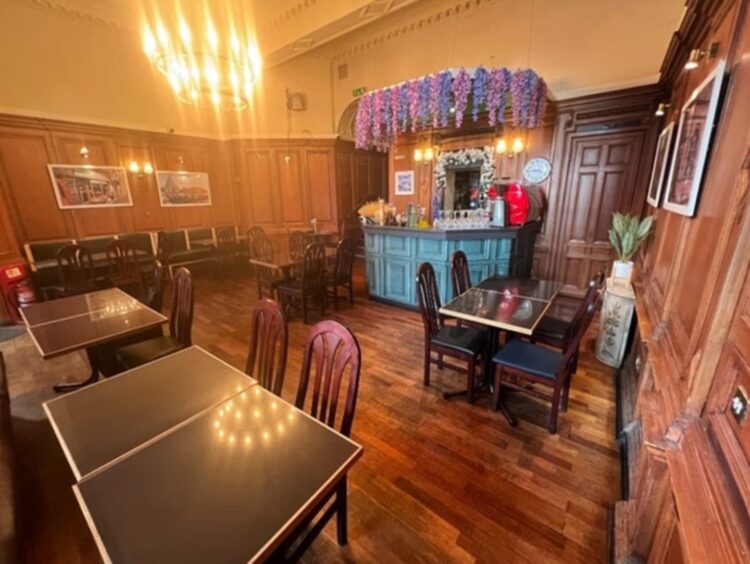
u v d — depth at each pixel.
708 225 1.27
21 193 4.48
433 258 3.88
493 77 3.38
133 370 1.56
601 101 3.88
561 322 2.67
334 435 1.16
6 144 4.31
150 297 2.86
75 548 1.48
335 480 1.00
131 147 5.46
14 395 2.62
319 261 4.02
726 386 0.87
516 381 2.58
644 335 1.71
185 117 6.04
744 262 0.85
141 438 1.14
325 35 4.07
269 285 4.40
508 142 4.64
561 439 2.05
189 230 6.28
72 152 4.86
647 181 3.82
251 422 1.22
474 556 1.42
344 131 6.52
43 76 4.48
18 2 4.19
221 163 6.75
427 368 2.57
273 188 6.81
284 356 1.56
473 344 2.35
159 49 2.72
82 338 2.00
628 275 2.85
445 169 5.40
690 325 1.26
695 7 1.82
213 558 0.78
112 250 4.49
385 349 3.24
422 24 4.73
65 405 1.32
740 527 0.65
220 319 4.16
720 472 0.78
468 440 2.05
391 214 4.56
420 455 1.94
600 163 4.08
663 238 2.25
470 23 4.39
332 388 1.39
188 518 0.87
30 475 1.85
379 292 4.56
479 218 4.14
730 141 1.19
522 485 1.74
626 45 3.63
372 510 1.62
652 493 1.15
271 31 4.41
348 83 5.89
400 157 5.86
